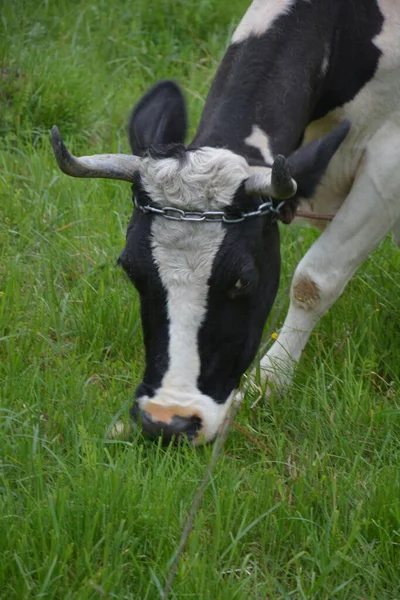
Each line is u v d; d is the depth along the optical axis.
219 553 5.32
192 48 11.90
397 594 5.21
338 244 6.87
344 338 7.32
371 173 6.77
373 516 5.59
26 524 5.20
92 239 8.38
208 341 5.66
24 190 9.20
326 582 5.21
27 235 8.48
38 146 9.83
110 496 5.40
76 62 10.94
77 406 6.38
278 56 6.32
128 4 12.27
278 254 6.05
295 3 6.46
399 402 6.77
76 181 9.16
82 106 10.30
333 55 6.58
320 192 7.09
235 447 6.24
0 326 7.25
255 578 5.15
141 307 5.76
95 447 5.73
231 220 5.56
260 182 5.52
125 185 9.22
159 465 5.70
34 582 5.06
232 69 6.33
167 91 6.11
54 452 5.98
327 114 6.78
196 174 5.56
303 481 5.75
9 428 6.15
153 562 5.15
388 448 6.25
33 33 11.26
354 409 6.46
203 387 5.71
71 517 5.30
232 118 6.09
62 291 7.93
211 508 5.61
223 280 5.54
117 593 5.00
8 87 10.31
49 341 7.15
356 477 5.93
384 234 6.96
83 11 11.95
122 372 6.96
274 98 6.21
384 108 6.72
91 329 7.36
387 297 7.82
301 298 6.97
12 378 6.59
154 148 5.73
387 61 6.60
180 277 5.53
